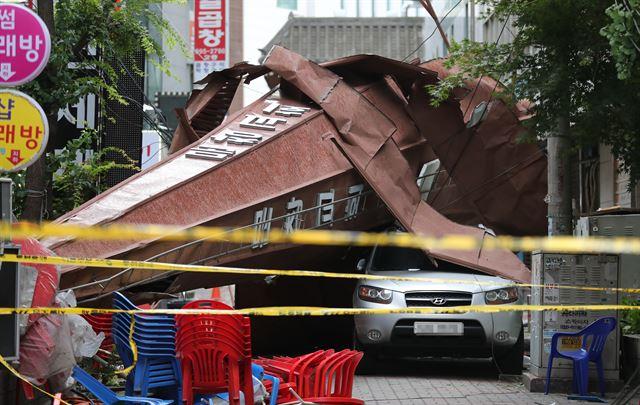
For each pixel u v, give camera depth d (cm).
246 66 1814
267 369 935
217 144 1466
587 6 1125
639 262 1525
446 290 1362
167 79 5431
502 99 1288
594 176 2373
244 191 1396
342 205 1541
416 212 1523
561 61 1169
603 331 1152
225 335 816
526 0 1209
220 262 1359
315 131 1532
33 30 871
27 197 1154
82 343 846
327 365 891
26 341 774
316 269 1678
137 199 1316
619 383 1188
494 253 1472
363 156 1523
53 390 812
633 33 916
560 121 1262
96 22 1481
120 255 1237
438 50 4659
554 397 1165
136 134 2061
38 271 793
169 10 5284
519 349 1374
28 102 869
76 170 1628
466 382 1320
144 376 841
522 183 1767
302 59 1614
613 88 1139
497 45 1279
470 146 1731
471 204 1780
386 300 1366
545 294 1216
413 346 1360
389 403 1116
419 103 1694
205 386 827
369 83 1711
